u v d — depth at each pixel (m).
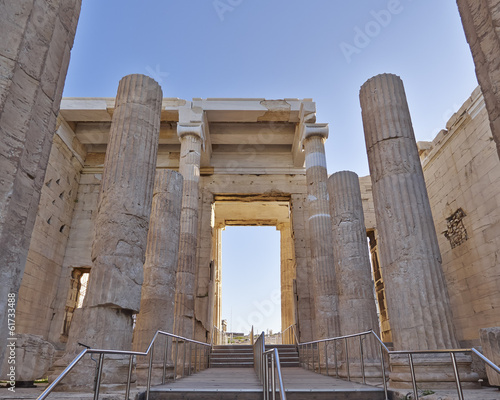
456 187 14.47
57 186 18.53
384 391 6.40
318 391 6.44
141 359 9.70
